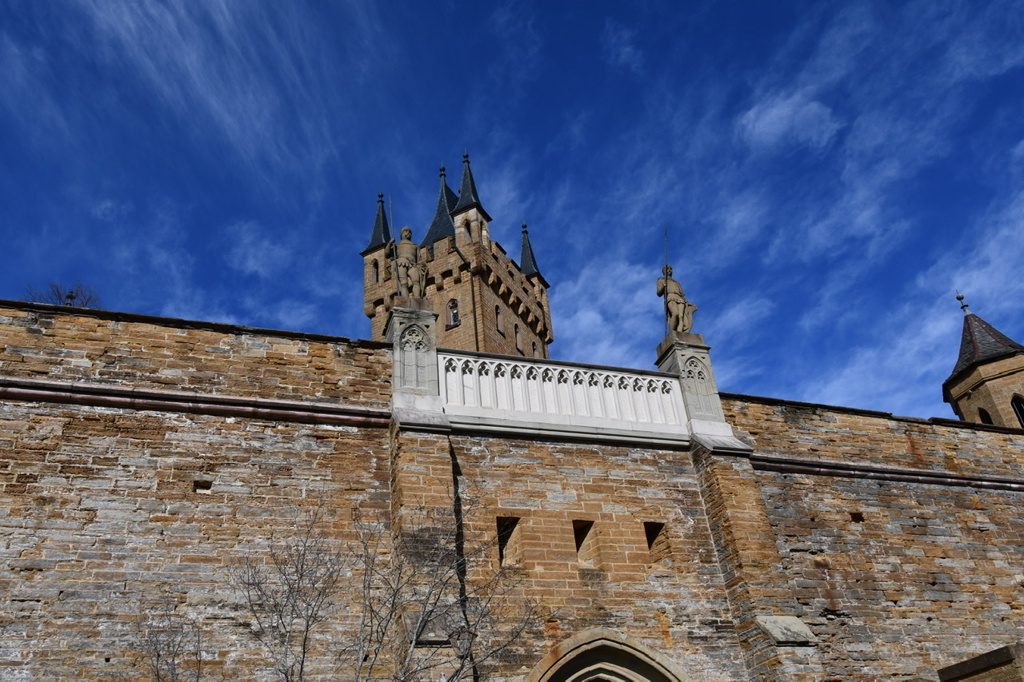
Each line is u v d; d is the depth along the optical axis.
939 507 20.17
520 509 15.98
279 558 14.08
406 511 14.58
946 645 17.89
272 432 15.27
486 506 15.75
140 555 13.40
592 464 17.08
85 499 13.57
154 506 13.88
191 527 13.91
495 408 17.03
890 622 17.67
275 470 14.91
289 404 15.50
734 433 19.00
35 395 14.09
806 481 19.06
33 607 12.49
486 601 14.54
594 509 16.53
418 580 13.82
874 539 18.84
